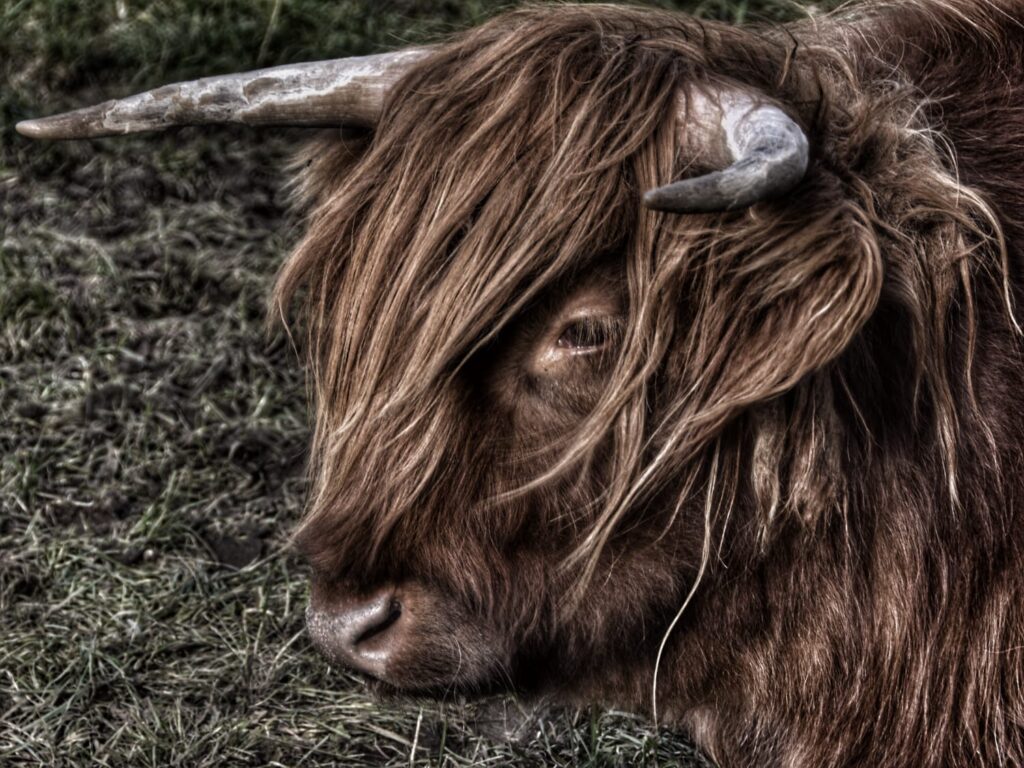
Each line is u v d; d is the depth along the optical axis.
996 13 4.84
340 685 6.42
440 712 5.90
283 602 6.93
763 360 3.90
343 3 10.73
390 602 4.33
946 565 4.42
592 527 4.23
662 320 4.00
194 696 6.37
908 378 4.26
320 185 4.70
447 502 4.17
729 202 3.28
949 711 4.52
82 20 10.79
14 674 6.49
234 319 8.75
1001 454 4.34
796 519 4.37
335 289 4.31
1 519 7.50
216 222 9.54
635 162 3.99
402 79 4.29
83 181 9.96
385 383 4.12
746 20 9.78
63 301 8.82
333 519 4.26
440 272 4.04
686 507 4.28
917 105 4.41
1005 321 4.33
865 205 3.97
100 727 6.20
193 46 10.62
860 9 5.22
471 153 4.03
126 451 7.90
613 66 4.07
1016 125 4.58
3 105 10.28
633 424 4.06
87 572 7.14
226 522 7.48
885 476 4.37
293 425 8.10
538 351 4.08
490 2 10.29
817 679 4.56
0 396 8.28
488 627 4.33
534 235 3.96
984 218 4.32
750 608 4.50
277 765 5.97
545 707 5.52
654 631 4.52
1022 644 4.43
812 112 4.11
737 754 4.88
